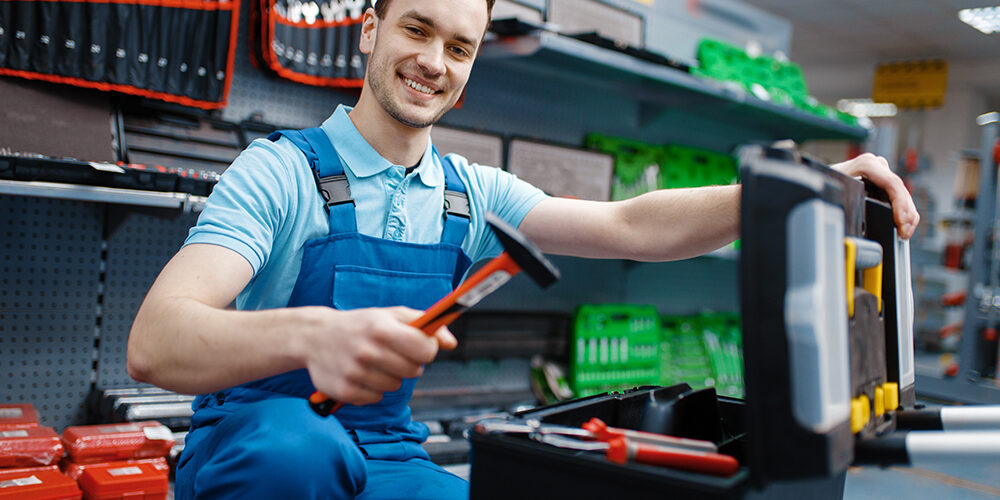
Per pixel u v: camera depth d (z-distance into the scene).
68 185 1.90
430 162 1.29
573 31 3.41
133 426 2.06
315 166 1.16
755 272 0.65
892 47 9.96
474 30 1.19
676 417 0.92
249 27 2.60
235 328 0.78
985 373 5.14
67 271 2.36
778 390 0.64
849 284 0.77
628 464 0.70
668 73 3.09
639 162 3.65
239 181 1.05
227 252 0.95
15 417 2.01
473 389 3.13
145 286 2.51
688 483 0.66
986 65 10.37
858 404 0.75
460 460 2.68
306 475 0.84
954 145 11.06
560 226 1.32
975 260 5.04
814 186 0.66
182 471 1.05
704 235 1.19
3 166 1.80
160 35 2.28
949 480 3.07
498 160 3.05
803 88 4.29
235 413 0.96
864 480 3.02
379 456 1.11
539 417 0.83
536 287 3.46
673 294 4.08
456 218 1.29
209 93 2.36
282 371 0.78
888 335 0.96
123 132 2.28
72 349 2.38
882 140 4.92
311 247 1.13
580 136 3.61
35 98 2.15
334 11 2.61
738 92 3.42
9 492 1.66
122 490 1.79
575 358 3.27
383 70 1.17
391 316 0.71
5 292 2.26
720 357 4.03
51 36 2.13
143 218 2.49
